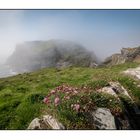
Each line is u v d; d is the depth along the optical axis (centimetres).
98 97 1222
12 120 1301
